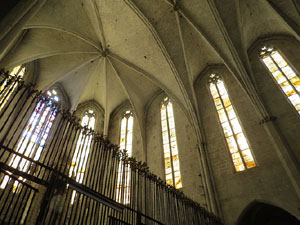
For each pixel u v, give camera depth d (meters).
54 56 20.64
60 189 6.60
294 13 16.97
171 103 22.61
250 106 17.19
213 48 19.77
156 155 19.73
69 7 17.78
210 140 17.66
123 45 21.41
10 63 15.87
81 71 22.33
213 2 18.22
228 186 14.93
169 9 19.36
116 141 22.48
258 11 18.86
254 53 19.80
